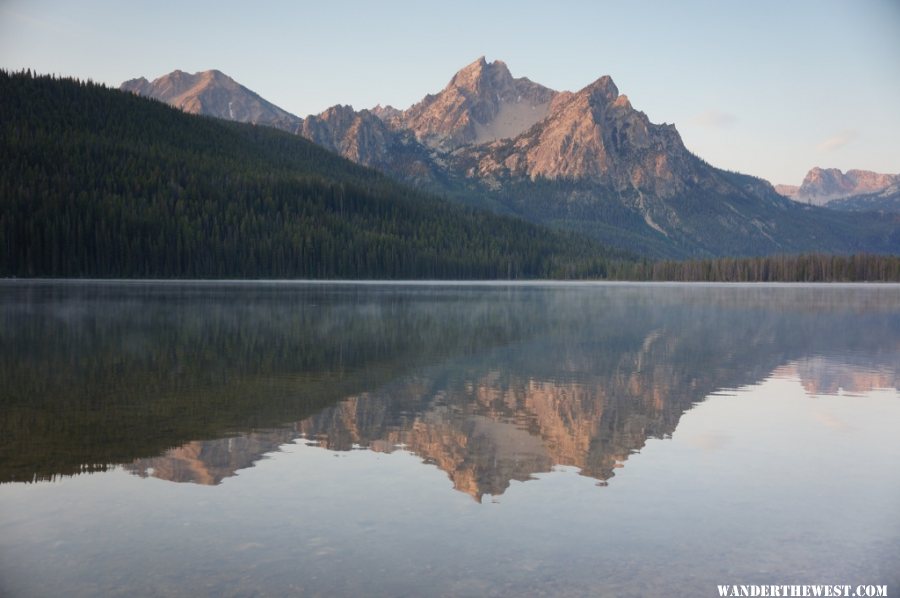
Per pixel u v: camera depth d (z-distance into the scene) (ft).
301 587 33.53
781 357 117.60
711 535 40.34
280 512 43.32
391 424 66.74
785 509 44.55
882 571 36.04
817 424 68.03
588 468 53.11
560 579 34.63
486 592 33.17
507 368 103.09
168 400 77.36
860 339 146.61
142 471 51.26
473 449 58.29
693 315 214.90
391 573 35.04
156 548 37.78
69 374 93.66
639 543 39.14
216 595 32.63
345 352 119.03
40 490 46.88
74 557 36.60
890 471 52.60
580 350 124.98
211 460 54.24
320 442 59.93
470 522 41.96
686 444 60.44
